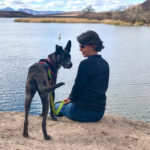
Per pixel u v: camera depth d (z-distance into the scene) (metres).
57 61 4.66
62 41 56.84
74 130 4.48
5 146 3.35
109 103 13.51
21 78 19.81
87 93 4.59
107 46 49.16
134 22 144.88
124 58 33.31
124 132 4.64
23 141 3.78
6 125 4.54
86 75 4.44
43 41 57.06
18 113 5.36
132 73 22.80
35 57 32.41
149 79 20.11
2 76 20.42
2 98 14.27
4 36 71.44
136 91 16.17
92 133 4.40
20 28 119.69
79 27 120.31
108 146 3.92
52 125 4.71
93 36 4.50
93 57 4.54
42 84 4.02
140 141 4.29
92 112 4.71
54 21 167.75
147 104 13.28
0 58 30.92
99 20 173.75
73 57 32.97
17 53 36.28
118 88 17.05
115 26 132.75
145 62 29.84
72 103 4.86
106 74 4.62
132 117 11.34
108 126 4.86
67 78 20.50
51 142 3.90
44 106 4.02
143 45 51.66
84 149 3.69
